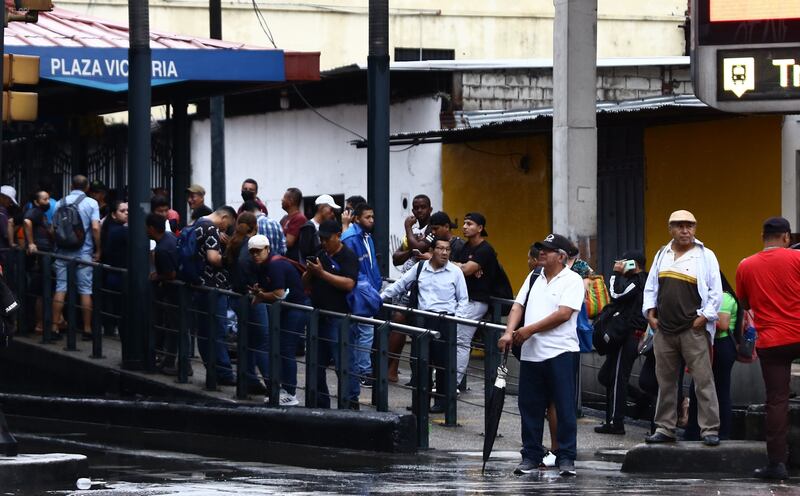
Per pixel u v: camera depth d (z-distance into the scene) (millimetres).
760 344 15414
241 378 20969
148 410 21156
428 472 16078
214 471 16188
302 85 36812
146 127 23000
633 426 20422
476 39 49562
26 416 23062
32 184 38844
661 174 27859
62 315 25484
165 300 22875
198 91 30141
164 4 47438
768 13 20328
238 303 21062
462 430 19844
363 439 18219
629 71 32719
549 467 16500
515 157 30672
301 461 17234
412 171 33531
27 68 16109
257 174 39312
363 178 35031
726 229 26562
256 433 19594
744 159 26219
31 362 24703
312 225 22641
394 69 32125
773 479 15328
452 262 21844
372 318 20219
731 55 20469
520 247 30656
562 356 15867
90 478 15461
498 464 16891
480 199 31578
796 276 15281
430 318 20297
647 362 18922
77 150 35812
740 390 20109
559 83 22234
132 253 22984
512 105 32938
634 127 28469
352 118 35344
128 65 23500
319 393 20125
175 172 30203
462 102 32469
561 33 22188
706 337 16203
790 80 20281
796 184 25453
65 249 25172
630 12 50906
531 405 16078
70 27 27281
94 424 21875
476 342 22000
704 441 16109
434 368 19984
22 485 14477
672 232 16344
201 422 20328
